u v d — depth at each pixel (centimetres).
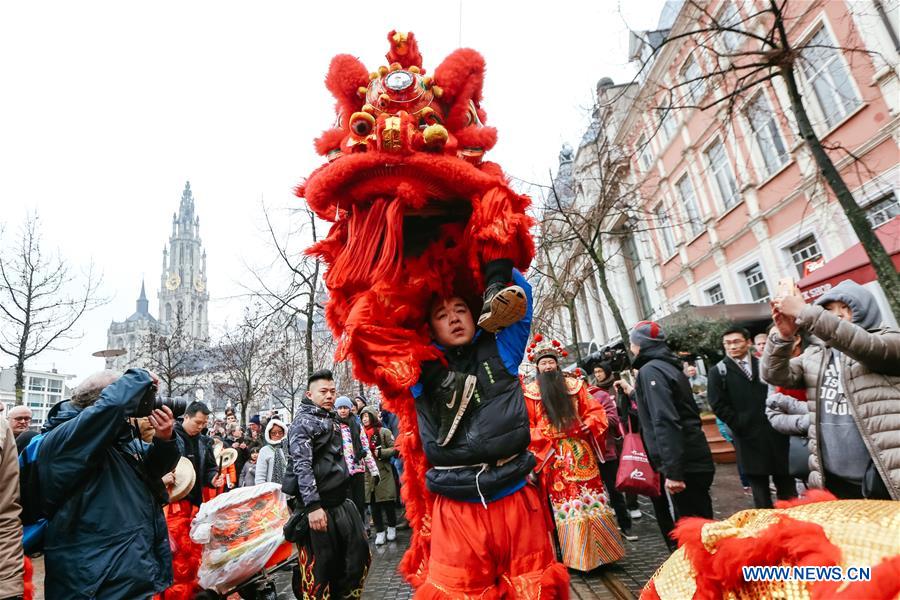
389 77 188
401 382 175
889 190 939
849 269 754
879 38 923
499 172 194
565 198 1252
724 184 1488
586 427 411
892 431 226
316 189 180
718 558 84
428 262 197
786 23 1072
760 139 1304
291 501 354
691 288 1705
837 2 988
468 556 172
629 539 490
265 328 1227
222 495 384
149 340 2034
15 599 205
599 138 1156
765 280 1342
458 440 179
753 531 85
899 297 486
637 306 2091
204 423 468
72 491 234
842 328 228
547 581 167
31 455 236
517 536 174
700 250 1631
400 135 169
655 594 98
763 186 1305
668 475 323
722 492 645
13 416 511
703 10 609
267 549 372
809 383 275
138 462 262
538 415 425
